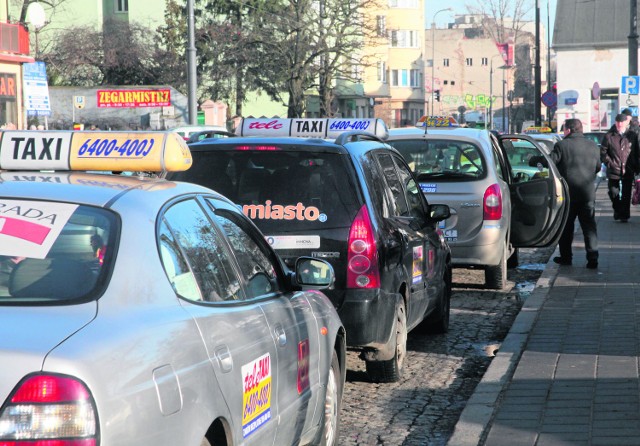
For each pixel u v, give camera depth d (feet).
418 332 36.45
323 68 191.72
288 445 17.85
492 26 361.51
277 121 36.94
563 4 197.88
